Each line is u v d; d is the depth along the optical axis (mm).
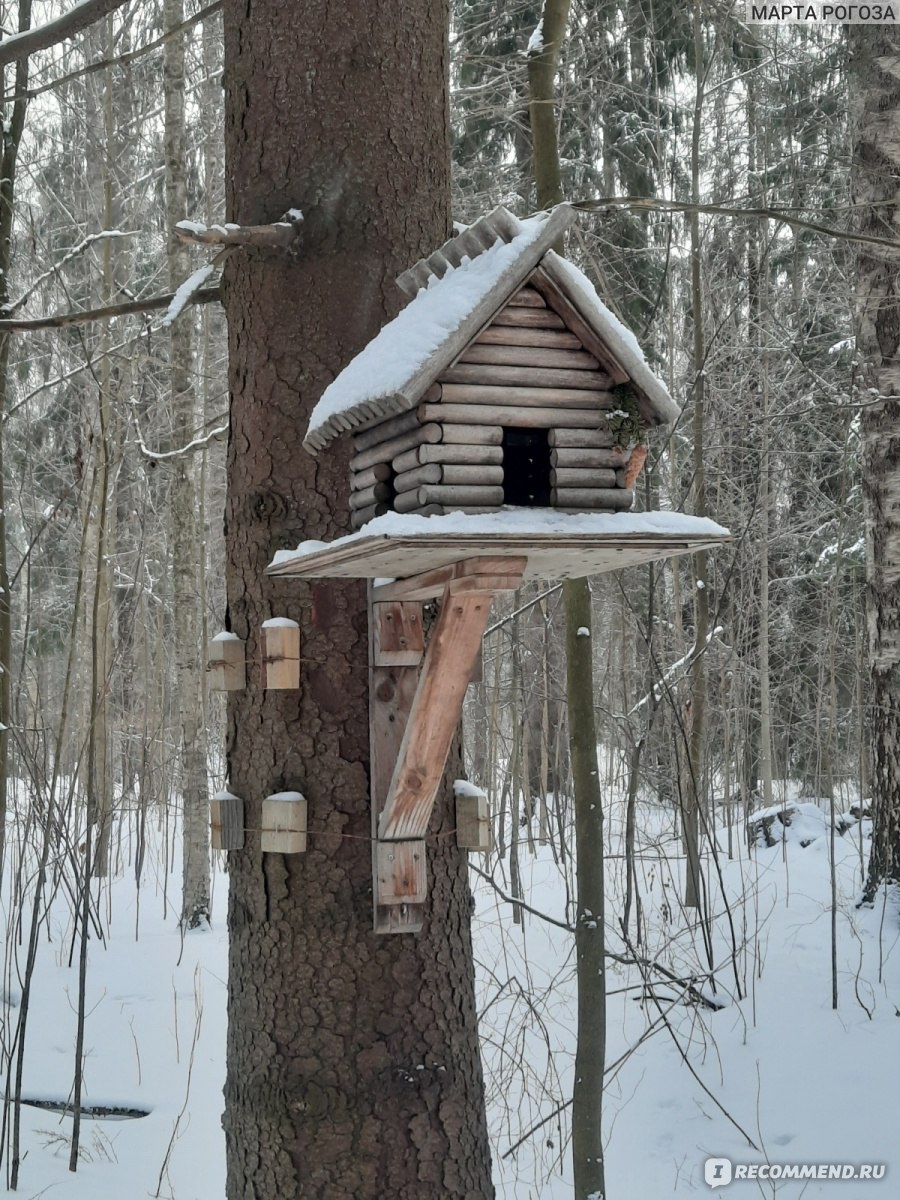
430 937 3270
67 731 13680
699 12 9055
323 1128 3105
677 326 13719
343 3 3402
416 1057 3184
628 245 11812
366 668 3266
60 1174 4824
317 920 3176
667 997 6629
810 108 11602
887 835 7797
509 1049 6062
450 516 2609
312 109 3381
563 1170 5004
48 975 7547
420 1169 3133
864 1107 5398
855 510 12430
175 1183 4758
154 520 14547
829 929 7547
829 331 13453
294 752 3238
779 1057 5957
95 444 5711
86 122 12188
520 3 11156
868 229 8086
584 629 4699
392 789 3072
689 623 13969
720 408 11461
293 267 3346
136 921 8758
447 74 3637
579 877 4574
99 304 12891
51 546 15430
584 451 2867
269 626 3207
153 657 15867
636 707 8844
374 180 3379
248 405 3398
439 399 2727
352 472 3137
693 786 7777
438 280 3068
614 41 11180
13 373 13320
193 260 10188
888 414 7938
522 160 12055
